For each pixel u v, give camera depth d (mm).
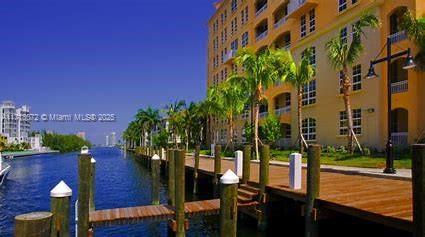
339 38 28375
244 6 54031
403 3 26094
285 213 14047
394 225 8461
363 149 27109
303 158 28641
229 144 48125
